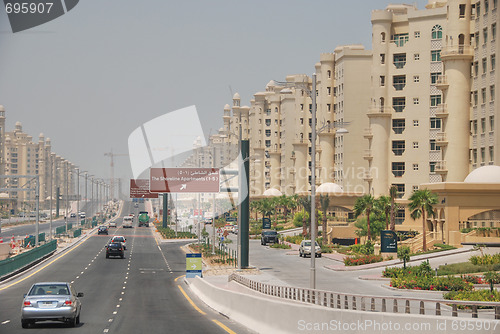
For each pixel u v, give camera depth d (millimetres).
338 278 64000
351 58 132875
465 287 52312
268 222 137000
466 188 83312
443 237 84938
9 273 60031
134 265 76625
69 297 28234
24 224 196250
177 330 28109
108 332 27125
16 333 26516
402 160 117625
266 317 27328
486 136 92062
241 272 68938
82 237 133500
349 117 132750
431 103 115875
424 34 116438
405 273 61000
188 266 60125
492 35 90688
